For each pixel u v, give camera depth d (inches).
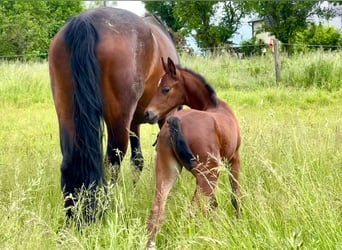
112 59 179.6
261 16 1085.8
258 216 152.3
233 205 177.9
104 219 171.0
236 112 385.1
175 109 207.6
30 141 307.7
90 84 171.2
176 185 192.7
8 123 381.4
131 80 184.4
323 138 229.1
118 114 183.8
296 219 151.9
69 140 173.6
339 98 465.7
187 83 194.2
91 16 183.5
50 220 168.7
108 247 153.9
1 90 527.2
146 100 207.3
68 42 176.2
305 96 470.6
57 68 177.6
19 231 144.6
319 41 1019.3
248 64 631.8
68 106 175.9
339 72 540.1
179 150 156.6
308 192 161.8
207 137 161.0
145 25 196.5
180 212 172.4
